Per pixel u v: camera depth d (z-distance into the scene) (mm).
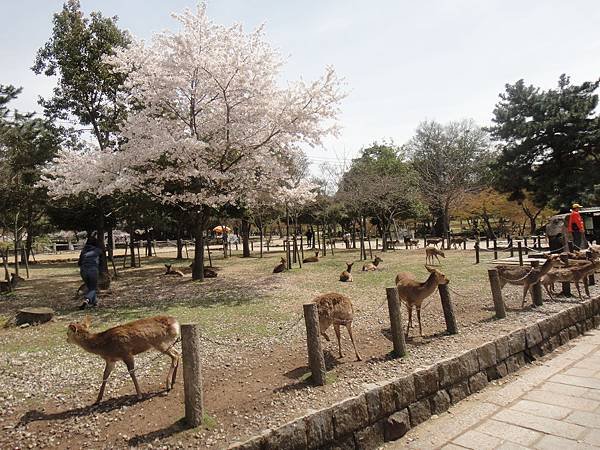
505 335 6535
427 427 4902
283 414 4176
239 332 7488
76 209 17406
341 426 4301
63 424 4129
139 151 12023
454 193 29172
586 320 8758
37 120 15547
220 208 16547
